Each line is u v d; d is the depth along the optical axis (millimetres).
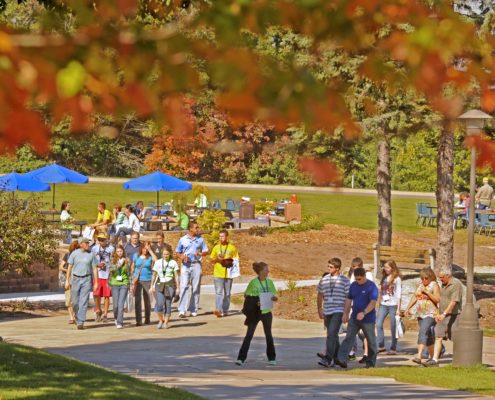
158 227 66562
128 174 89125
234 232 67062
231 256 41812
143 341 34375
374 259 46688
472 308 29047
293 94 4285
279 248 64500
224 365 28812
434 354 30125
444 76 4953
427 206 80562
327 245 66875
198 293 41688
